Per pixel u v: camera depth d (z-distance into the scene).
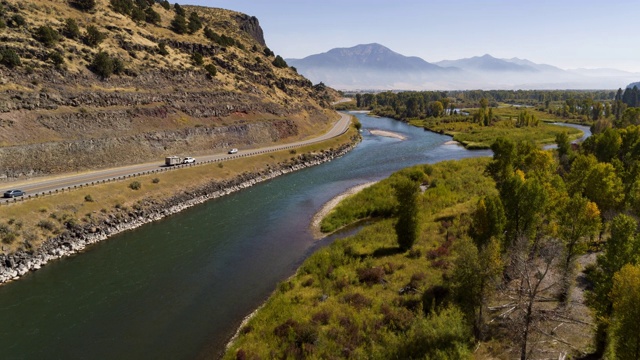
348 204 60.09
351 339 25.58
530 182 33.75
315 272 36.94
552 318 22.30
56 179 58.81
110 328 30.78
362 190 67.88
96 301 34.78
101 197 54.34
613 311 21.03
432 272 34.38
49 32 78.25
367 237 45.09
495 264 23.78
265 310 30.86
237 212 60.41
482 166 81.62
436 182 67.06
